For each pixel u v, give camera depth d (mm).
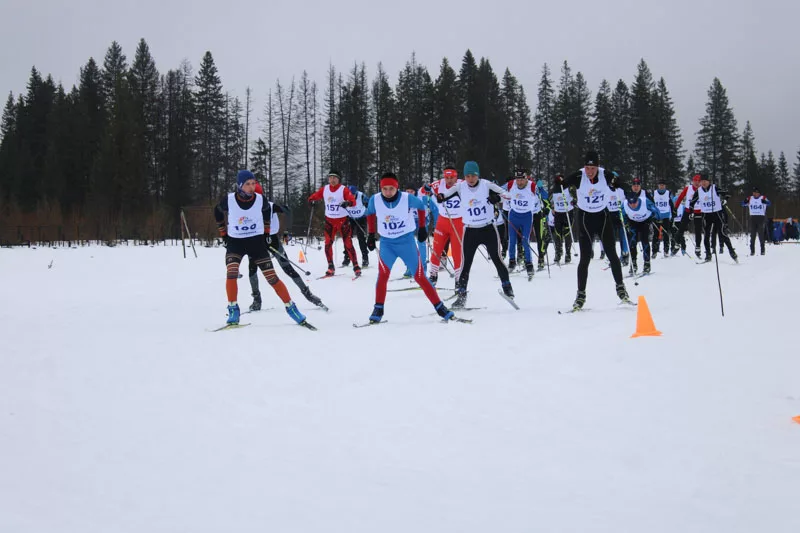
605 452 2752
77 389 4074
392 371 4438
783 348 4332
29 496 2430
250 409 3602
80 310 8695
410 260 6695
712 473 2484
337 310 8328
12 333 6484
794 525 2059
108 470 2693
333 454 2854
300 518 2219
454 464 2695
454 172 7863
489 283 10938
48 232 35281
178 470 2686
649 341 4910
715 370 3930
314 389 4020
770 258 14406
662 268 13055
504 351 4941
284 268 8078
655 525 2098
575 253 16938
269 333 6344
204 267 17469
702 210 13789
